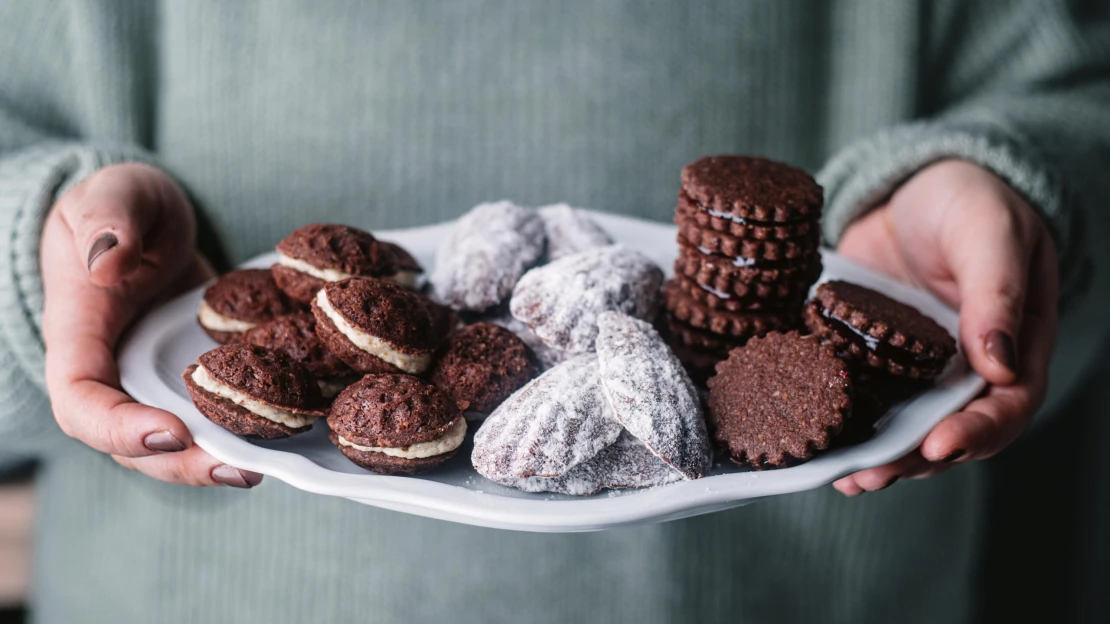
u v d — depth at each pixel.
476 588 0.60
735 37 0.65
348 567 0.60
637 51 0.64
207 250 0.66
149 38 0.66
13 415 0.52
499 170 0.65
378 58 0.64
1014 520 0.83
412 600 0.60
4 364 0.51
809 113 0.67
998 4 0.67
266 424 0.41
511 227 0.51
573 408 0.41
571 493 0.40
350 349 0.43
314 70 0.64
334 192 0.65
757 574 0.61
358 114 0.64
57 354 0.45
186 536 0.61
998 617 0.84
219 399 0.41
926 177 0.55
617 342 0.43
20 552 0.71
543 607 0.60
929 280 0.56
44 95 0.66
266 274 0.49
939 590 0.66
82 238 0.44
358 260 0.47
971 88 0.69
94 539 0.63
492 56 0.64
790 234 0.46
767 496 0.39
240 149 0.65
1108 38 0.67
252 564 0.61
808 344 0.43
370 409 0.40
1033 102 0.63
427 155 0.65
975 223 0.50
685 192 0.48
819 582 0.62
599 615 0.60
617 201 0.66
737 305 0.47
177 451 0.40
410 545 0.59
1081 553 0.82
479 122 0.65
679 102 0.65
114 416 0.41
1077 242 0.56
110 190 0.48
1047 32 0.65
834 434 0.40
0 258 0.49
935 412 0.43
